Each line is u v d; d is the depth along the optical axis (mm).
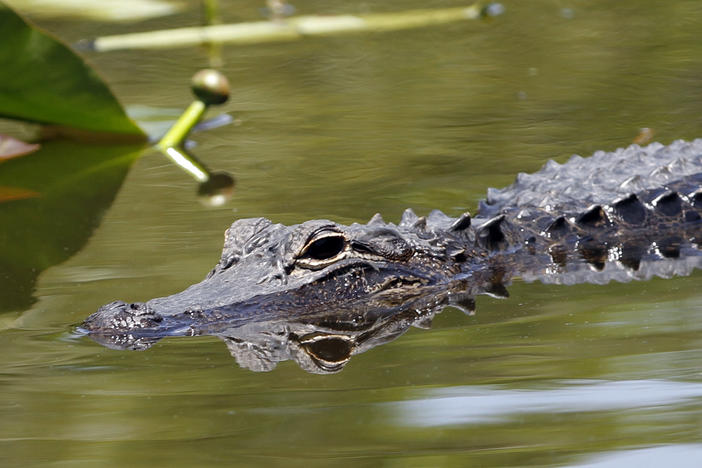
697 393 6855
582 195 11789
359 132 14906
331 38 20969
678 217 11719
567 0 23219
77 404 6992
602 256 10695
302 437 6395
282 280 9344
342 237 9617
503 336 8234
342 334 8516
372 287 9555
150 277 9766
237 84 17766
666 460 5965
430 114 15617
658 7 21969
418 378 7336
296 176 13094
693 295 9078
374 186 12555
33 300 9234
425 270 10000
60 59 13625
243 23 21594
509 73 17766
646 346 7777
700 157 12727
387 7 23266
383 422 6590
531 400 6848
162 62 19422
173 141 14688
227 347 8172
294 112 16062
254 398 7059
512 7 22984
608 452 6074
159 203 12273
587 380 7152
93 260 10344
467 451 6145
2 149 14328
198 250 10500
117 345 8195
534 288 9656
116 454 6203
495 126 14930
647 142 13930
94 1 23406
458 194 12242
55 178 13438
